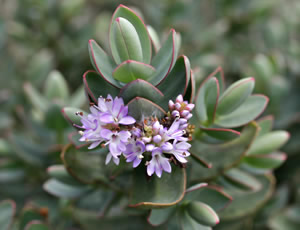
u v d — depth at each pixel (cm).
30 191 27
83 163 20
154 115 18
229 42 33
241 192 22
